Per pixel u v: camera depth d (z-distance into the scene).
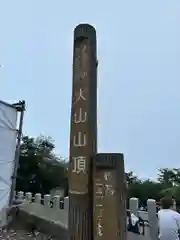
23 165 23.66
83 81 4.38
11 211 9.61
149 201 6.98
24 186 23.19
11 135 9.85
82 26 4.55
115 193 3.86
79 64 4.46
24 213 10.14
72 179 4.12
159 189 25.92
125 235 3.83
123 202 3.86
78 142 4.20
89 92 4.32
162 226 4.30
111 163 3.95
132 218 7.28
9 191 9.63
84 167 4.07
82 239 3.89
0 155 9.31
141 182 27.41
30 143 24.92
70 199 4.08
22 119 10.28
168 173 31.64
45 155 25.05
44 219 10.23
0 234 8.65
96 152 4.31
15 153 9.99
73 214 4.01
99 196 3.89
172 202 4.54
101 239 3.76
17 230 9.39
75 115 4.31
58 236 9.19
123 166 3.96
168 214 4.34
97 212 3.86
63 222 9.85
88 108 4.27
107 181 3.91
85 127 4.21
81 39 4.52
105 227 3.79
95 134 4.33
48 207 11.00
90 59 4.44
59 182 24.58
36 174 23.94
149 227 6.77
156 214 6.71
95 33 4.63
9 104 9.84
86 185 4.02
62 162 26.05
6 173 9.55
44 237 9.04
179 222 4.27
